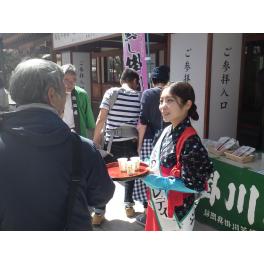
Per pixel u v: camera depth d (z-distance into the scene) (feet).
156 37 19.75
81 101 11.05
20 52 57.62
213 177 10.66
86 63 35.01
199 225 11.11
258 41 15.67
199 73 14.93
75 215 4.14
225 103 15.20
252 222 9.48
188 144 5.98
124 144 10.82
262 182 9.11
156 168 6.57
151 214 7.00
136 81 11.24
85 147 4.25
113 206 12.84
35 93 3.98
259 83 15.61
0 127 4.03
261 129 16.02
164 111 6.21
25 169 3.88
